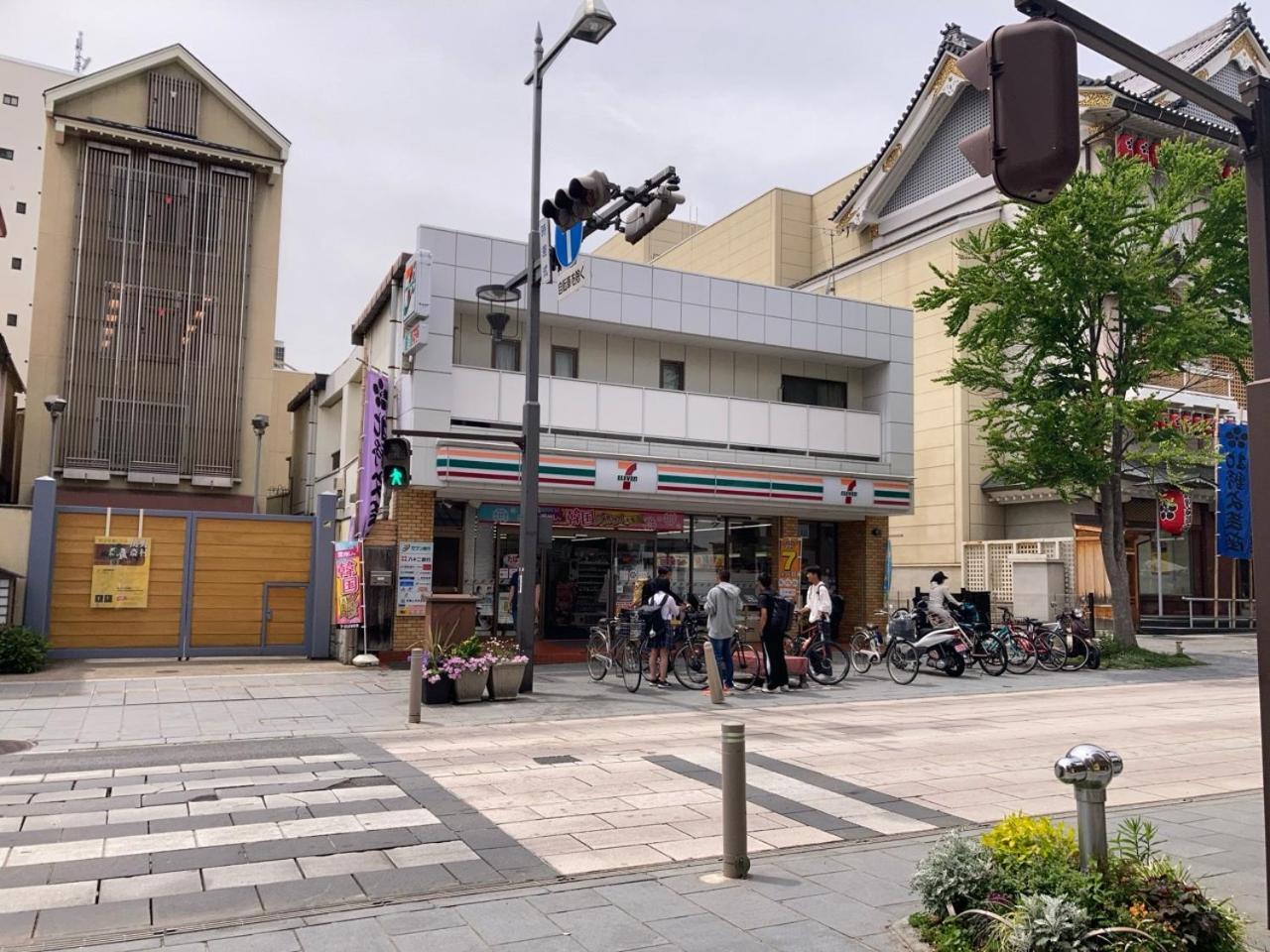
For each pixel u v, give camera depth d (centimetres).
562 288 1302
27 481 2303
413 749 969
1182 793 804
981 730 1133
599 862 589
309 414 2636
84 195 2394
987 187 2898
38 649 1536
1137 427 1905
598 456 1847
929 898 455
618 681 1548
